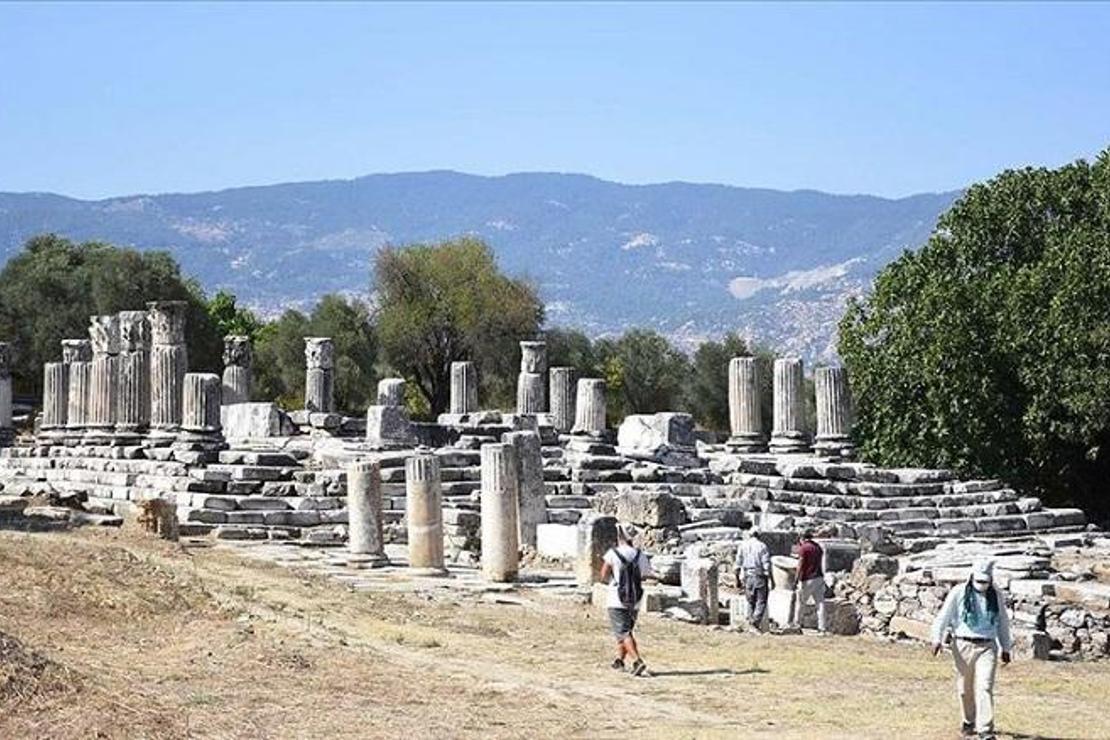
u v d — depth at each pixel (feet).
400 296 360.07
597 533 132.26
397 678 85.20
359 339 371.56
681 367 401.49
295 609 105.91
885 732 78.59
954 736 77.66
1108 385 209.97
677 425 190.08
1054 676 104.94
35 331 343.05
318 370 252.62
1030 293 217.97
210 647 87.10
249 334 386.73
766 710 84.02
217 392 177.99
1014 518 181.88
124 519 147.02
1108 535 185.57
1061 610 122.31
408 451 177.27
